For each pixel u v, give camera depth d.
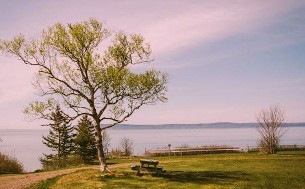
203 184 22.20
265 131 50.62
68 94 26.61
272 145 50.00
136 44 27.28
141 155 55.16
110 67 26.00
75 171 30.80
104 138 61.22
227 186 21.47
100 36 26.69
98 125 27.48
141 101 27.17
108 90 26.39
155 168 25.69
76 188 21.53
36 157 108.94
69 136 65.25
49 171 34.91
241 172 28.05
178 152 54.12
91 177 24.81
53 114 27.17
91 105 27.00
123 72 25.88
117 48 27.02
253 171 28.73
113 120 27.55
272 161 37.31
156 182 22.86
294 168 30.72
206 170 29.88
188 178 24.64
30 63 26.42
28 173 33.66
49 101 25.73
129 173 26.44
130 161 45.41
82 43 26.02
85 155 50.34
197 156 48.31
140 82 26.31
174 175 26.12
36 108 24.97
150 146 147.00
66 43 26.17
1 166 35.94
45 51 26.39
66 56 26.47
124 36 27.34
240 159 40.16
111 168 33.22
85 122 55.97
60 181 24.77
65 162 46.19
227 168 31.36
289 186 21.42
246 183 22.48
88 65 26.23
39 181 25.03
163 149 57.09
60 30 26.08
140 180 23.59
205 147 58.00
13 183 24.53
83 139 50.53
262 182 22.91
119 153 62.19
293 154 46.06
